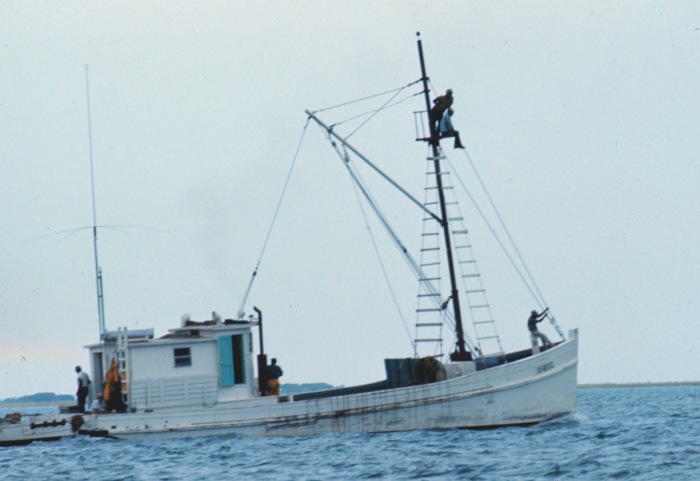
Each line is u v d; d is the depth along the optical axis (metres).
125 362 184.25
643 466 150.38
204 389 186.12
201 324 191.38
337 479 143.88
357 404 190.38
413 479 142.50
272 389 192.88
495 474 145.25
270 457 165.25
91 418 184.50
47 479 150.00
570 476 143.00
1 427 185.12
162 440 184.00
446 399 193.50
